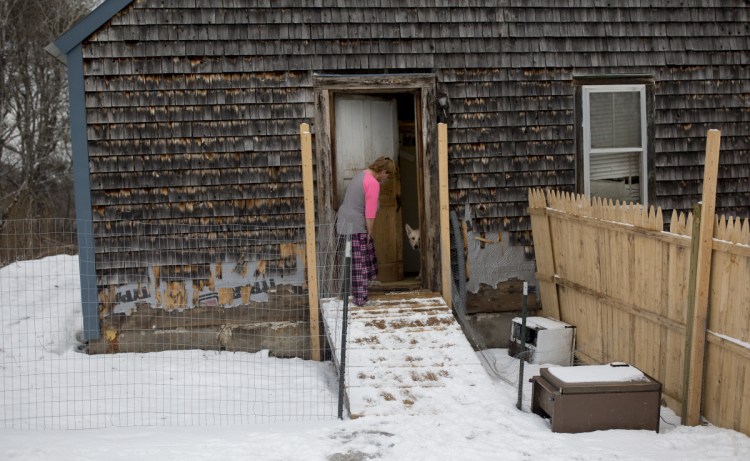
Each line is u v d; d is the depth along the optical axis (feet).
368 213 27.14
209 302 28.81
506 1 29.96
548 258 29.40
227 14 28.45
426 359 23.45
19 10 72.02
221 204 28.63
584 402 19.56
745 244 18.44
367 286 27.50
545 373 20.76
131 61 27.94
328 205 28.99
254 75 28.58
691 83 31.07
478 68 29.86
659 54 30.83
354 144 30.40
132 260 28.32
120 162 28.04
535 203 29.71
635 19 30.68
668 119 30.96
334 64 28.96
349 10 29.09
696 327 20.02
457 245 29.40
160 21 28.07
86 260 28.07
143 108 28.09
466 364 23.24
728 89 31.30
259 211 28.81
